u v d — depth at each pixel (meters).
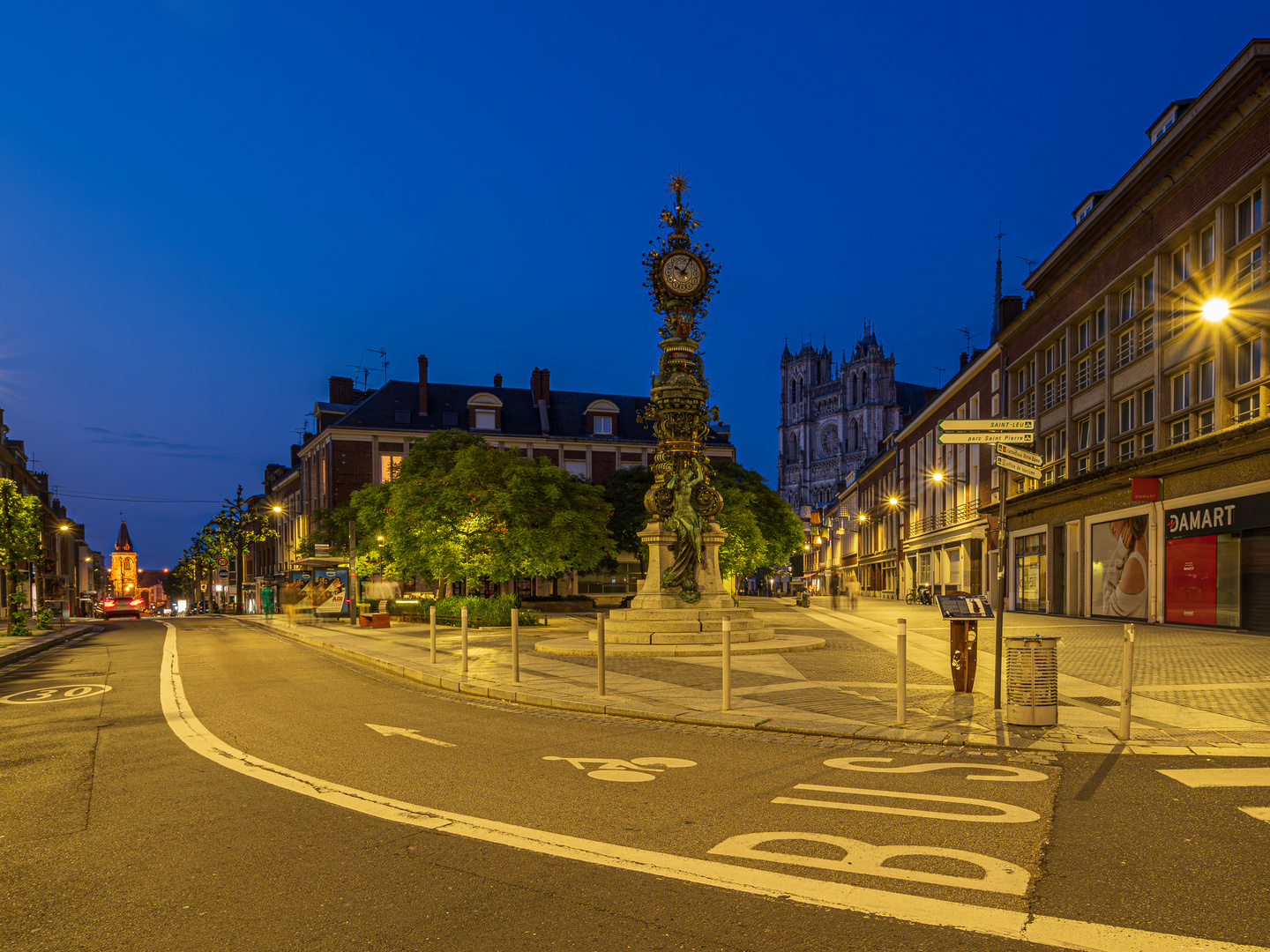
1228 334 20.77
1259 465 19.38
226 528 68.75
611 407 60.66
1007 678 8.11
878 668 13.09
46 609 32.25
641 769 6.62
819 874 4.16
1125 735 7.35
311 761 7.07
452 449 36.62
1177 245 23.64
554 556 29.69
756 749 7.34
